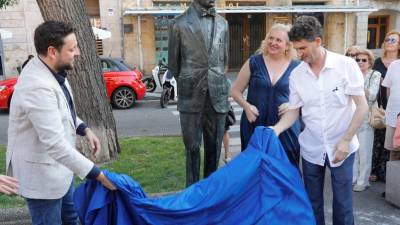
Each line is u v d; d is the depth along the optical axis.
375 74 5.29
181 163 6.43
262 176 3.14
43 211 2.90
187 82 4.01
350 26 21.98
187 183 4.33
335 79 3.32
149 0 20.19
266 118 3.94
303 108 3.53
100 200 2.79
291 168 3.23
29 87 2.66
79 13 6.24
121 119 11.66
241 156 3.26
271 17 21.64
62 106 2.83
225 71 4.19
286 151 3.92
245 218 3.04
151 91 16.03
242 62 22.31
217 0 20.89
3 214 4.37
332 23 21.91
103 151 6.54
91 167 2.72
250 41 22.12
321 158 3.51
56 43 2.75
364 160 5.30
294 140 3.93
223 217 3.03
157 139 8.38
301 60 3.54
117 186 2.81
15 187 2.69
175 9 19.47
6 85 12.61
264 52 3.97
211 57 3.99
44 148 2.80
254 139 3.32
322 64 3.34
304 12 21.17
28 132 2.80
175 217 2.94
